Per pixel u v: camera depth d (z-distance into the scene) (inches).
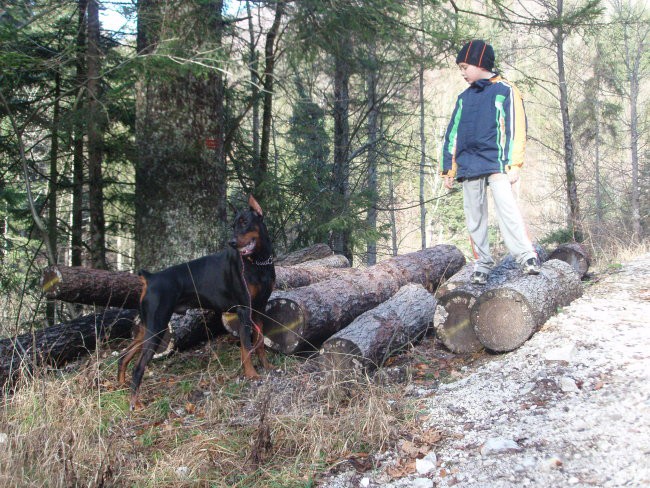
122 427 164.9
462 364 195.9
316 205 462.9
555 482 109.9
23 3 257.9
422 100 670.5
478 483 115.6
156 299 189.0
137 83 323.0
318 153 552.1
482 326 193.8
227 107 453.1
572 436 124.6
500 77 199.6
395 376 189.0
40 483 126.3
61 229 456.1
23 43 314.3
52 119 370.0
